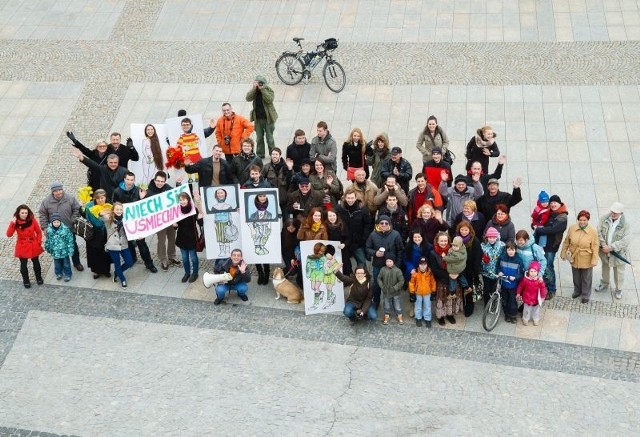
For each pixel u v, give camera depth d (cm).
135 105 2242
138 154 1895
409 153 2028
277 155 1694
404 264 1596
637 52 2272
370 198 1650
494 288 1577
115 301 1678
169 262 1770
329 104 2191
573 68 2239
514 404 1415
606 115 2098
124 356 1547
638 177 1922
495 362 1497
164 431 1397
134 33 2497
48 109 2248
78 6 2627
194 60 2377
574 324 1568
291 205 1688
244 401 1445
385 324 1591
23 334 1605
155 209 1656
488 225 1558
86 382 1496
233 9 2561
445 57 2309
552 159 1984
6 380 1507
